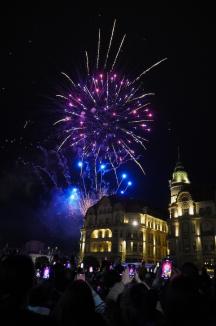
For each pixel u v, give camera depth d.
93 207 105.12
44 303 8.20
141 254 94.19
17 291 4.70
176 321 4.59
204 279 12.59
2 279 4.74
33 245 93.38
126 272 13.64
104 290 12.92
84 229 102.88
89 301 5.72
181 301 4.62
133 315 6.93
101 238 98.44
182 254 85.19
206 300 5.05
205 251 83.00
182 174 100.12
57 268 12.89
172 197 97.31
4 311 4.48
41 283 9.34
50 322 4.60
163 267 16.41
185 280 4.93
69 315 5.52
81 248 101.56
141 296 7.10
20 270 4.80
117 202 100.81
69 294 5.74
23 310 4.64
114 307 8.14
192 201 89.62
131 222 97.25
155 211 109.12
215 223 84.31
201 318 4.58
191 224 87.06
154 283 12.95
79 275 12.69
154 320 6.94
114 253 93.38
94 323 5.54
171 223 91.00
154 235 102.31
